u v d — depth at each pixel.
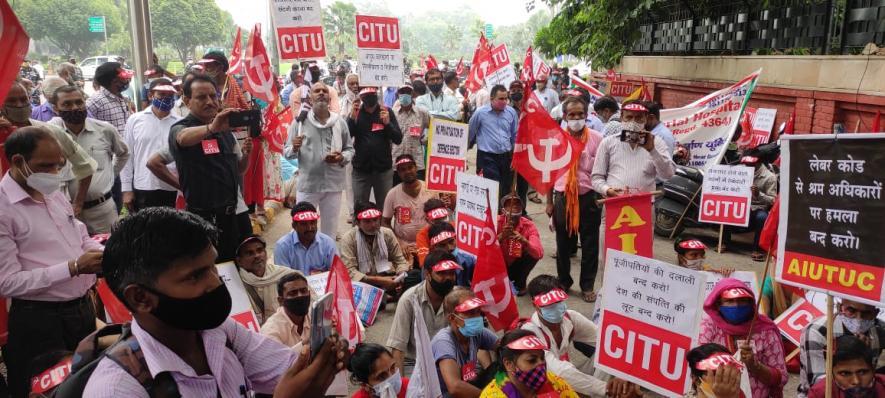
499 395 3.65
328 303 1.79
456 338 4.37
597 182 6.44
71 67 11.16
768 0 10.64
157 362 1.59
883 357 4.87
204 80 5.19
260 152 8.25
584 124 6.68
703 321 4.26
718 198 7.98
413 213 7.52
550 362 4.38
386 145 8.63
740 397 3.71
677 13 14.59
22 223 3.68
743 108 8.79
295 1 8.52
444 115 11.52
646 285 3.62
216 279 1.67
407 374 4.98
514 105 11.23
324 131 7.71
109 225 6.19
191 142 5.01
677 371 3.53
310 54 8.67
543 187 5.83
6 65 3.89
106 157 6.15
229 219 5.47
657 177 6.64
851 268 3.37
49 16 60.91
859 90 8.34
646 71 15.99
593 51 15.39
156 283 1.57
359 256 6.74
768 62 10.49
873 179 3.28
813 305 5.43
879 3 8.27
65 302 3.86
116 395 1.53
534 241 6.75
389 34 8.50
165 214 1.63
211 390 1.70
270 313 5.41
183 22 70.12
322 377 1.74
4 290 3.61
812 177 3.49
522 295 7.12
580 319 4.82
